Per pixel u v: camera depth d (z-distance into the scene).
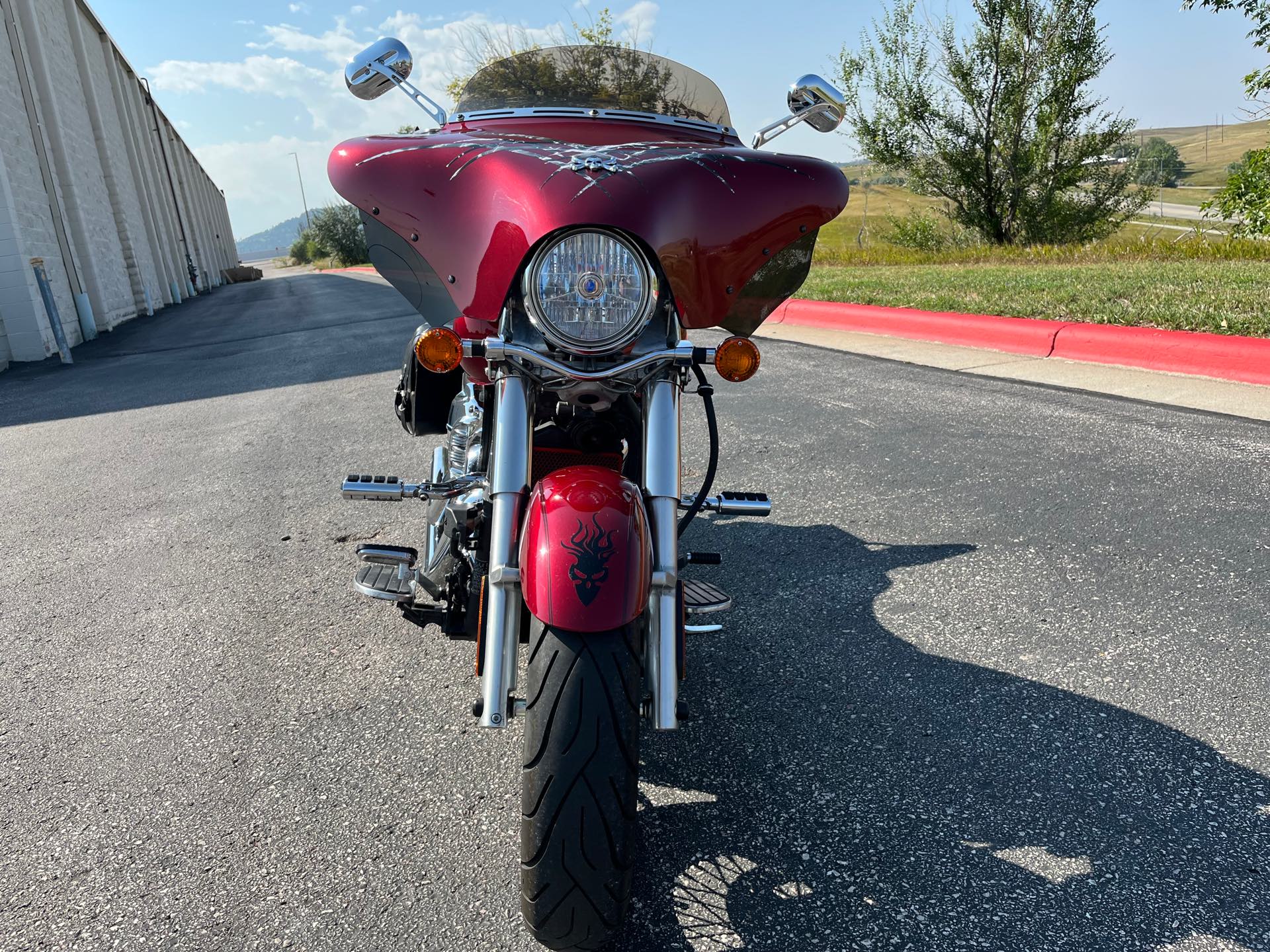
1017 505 4.37
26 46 18.38
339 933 2.01
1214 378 6.43
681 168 2.29
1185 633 3.12
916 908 2.02
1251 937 1.89
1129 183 23.81
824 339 9.39
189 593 3.93
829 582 3.70
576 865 1.71
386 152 2.35
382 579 3.01
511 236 2.12
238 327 17.22
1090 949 1.89
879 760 2.55
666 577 2.00
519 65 3.08
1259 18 12.97
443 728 2.81
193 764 2.68
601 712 1.75
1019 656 3.06
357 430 6.67
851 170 33.72
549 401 2.41
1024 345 7.89
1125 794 2.36
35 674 3.28
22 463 6.50
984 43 22.84
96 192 22.92
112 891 2.17
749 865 2.17
